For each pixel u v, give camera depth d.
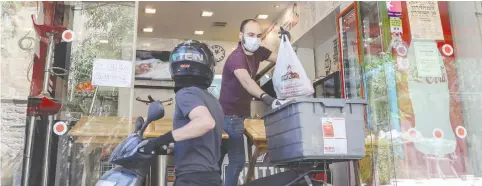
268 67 4.52
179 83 1.86
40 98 2.25
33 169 2.18
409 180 2.98
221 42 7.61
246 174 2.85
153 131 2.54
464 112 3.10
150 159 1.66
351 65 3.62
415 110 3.09
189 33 7.23
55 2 2.41
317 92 4.98
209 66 1.87
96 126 2.33
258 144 2.65
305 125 1.88
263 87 3.31
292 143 1.92
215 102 1.84
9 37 2.29
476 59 3.16
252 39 2.86
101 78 2.41
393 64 3.15
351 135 1.94
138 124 1.76
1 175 2.14
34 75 2.28
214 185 1.69
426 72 3.15
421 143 3.04
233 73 2.81
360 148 1.94
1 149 2.16
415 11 3.25
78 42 2.42
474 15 3.21
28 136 2.20
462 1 3.27
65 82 2.34
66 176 2.23
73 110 2.32
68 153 2.26
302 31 5.29
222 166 2.69
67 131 2.28
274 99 2.43
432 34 3.22
